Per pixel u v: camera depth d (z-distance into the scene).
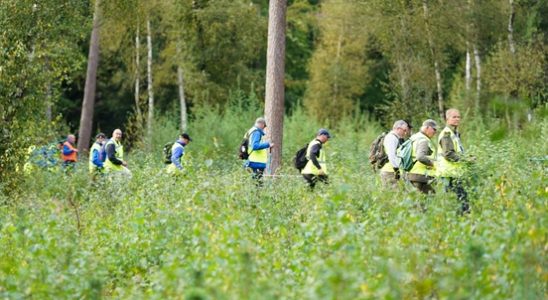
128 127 39.19
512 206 11.50
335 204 10.95
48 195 17.20
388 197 12.92
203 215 11.78
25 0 23.66
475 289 8.18
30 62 23.08
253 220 12.51
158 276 9.45
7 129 22.36
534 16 42.19
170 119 40.34
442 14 43.72
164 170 19.31
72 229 12.65
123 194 16.91
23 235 11.39
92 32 39.22
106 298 10.59
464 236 10.20
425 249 10.10
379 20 44.56
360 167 20.17
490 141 8.09
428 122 16.45
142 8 41.69
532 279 8.48
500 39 41.62
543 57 38.16
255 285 8.13
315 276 8.33
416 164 16.34
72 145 29.25
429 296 8.65
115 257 11.67
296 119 37.19
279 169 22.38
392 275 7.80
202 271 8.79
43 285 9.12
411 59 43.19
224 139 35.47
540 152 16.64
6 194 21.25
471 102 39.06
